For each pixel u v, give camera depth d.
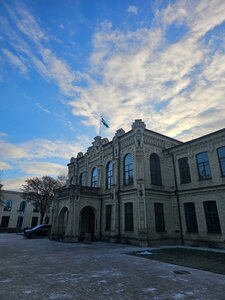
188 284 8.00
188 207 21.91
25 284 7.95
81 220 28.58
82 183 33.56
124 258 13.41
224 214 18.48
